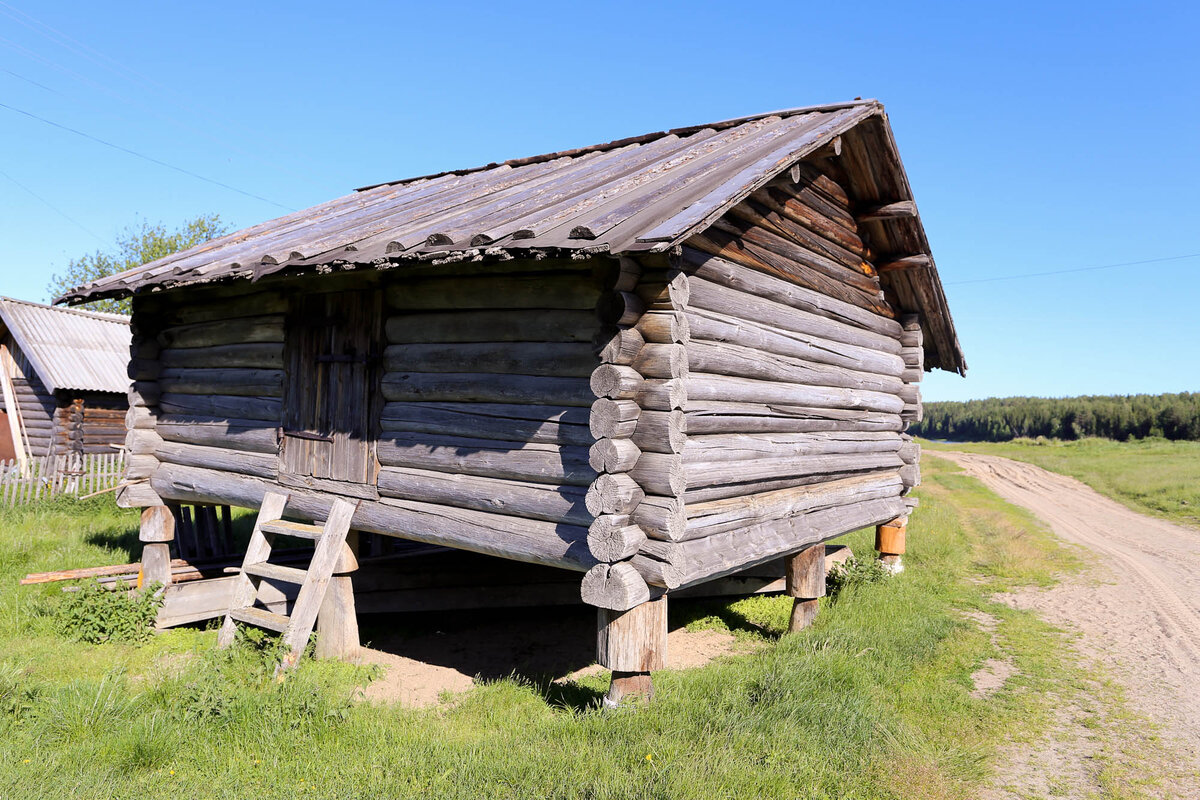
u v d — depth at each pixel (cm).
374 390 621
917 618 753
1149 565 1159
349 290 641
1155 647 723
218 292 743
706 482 520
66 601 688
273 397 707
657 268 472
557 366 509
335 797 371
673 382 466
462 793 377
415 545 934
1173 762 473
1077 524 1639
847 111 687
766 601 894
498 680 611
